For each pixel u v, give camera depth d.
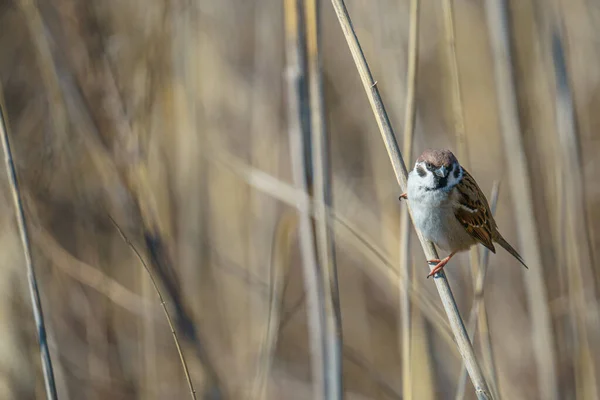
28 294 10.59
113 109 9.64
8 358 10.28
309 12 8.45
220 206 12.64
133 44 10.52
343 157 13.92
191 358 9.81
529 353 13.05
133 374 11.95
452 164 8.73
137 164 9.52
